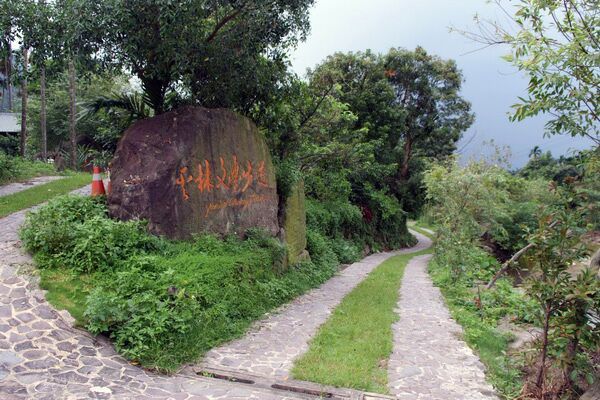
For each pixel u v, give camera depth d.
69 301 6.07
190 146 8.57
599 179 5.41
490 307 9.06
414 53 26.17
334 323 7.63
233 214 9.68
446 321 8.26
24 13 7.86
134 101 10.09
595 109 5.27
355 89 22.66
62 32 7.99
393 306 9.27
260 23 9.24
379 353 6.28
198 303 6.48
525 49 5.32
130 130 8.59
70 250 7.04
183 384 5.00
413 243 29.47
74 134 21.48
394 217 26.02
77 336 5.52
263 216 10.82
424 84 26.09
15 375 4.63
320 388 5.09
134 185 8.16
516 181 19.31
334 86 14.53
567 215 5.13
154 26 8.18
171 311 5.98
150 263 7.02
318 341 6.63
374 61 23.77
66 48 8.00
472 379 5.66
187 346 5.81
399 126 24.09
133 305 5.86
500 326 8.09
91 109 9.94
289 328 7.35
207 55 9.12
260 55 10.48
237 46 9.26
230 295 7.39
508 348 6.97
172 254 7.75
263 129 12.59
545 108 5.33
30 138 26.22
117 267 6.94
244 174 10.09
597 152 5.53
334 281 12.29
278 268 10.27
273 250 10.03
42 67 8.73
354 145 18.69
